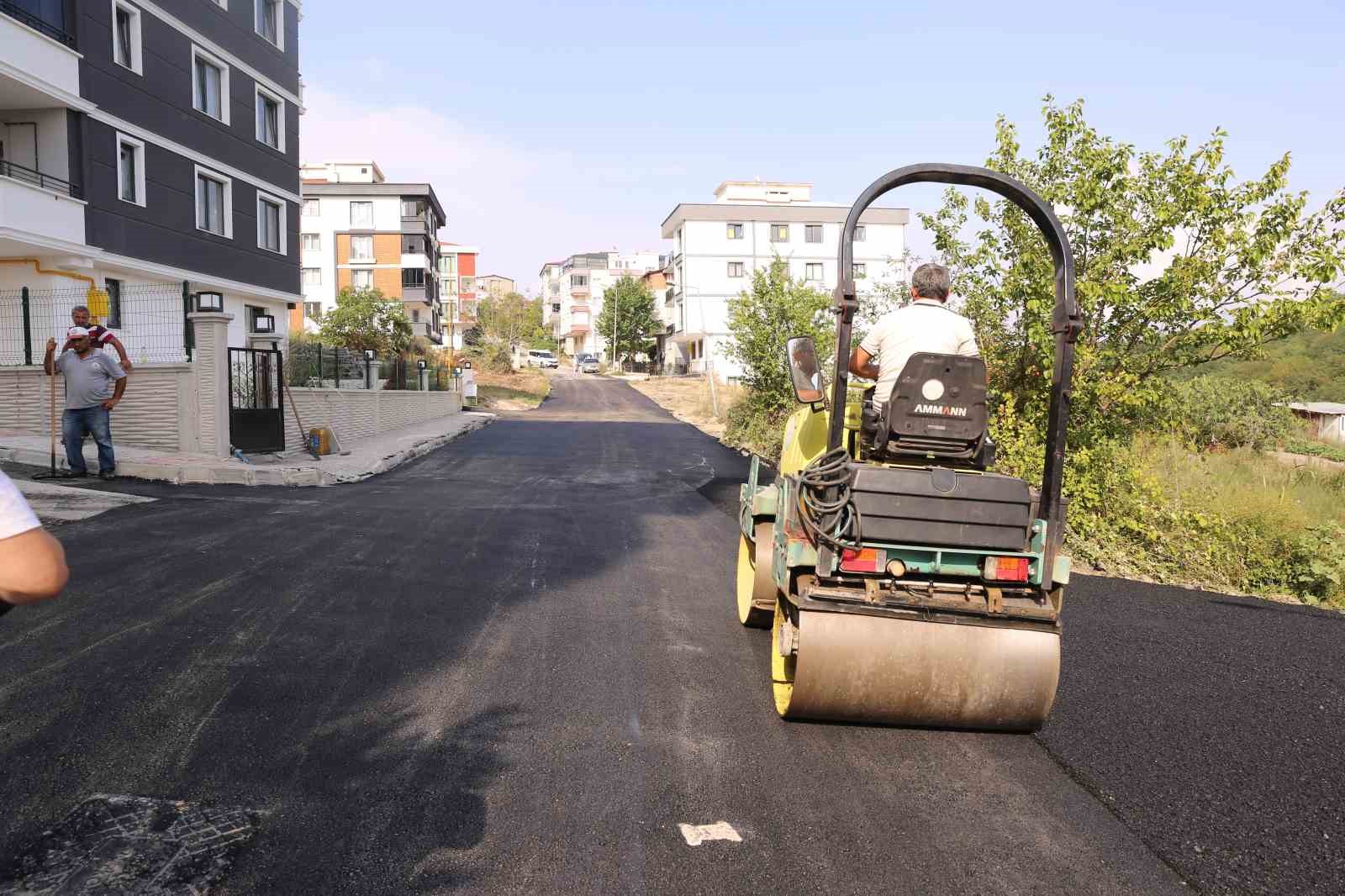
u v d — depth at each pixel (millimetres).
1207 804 3666
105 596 5883
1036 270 9078
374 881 2910
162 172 20875
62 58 17375
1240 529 8867
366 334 34469
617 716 4371
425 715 4262
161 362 13070
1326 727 4574
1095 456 8969
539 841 3191
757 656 5418
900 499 4074
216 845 3072
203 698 4324
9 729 3896
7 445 12000
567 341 123000
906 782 3803
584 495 12281
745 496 6305
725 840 3254
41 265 17734
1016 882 3047
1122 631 6363
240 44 24031
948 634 4082
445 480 13586
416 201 61812
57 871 2875
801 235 68688
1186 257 8727
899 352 4457
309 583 6449
